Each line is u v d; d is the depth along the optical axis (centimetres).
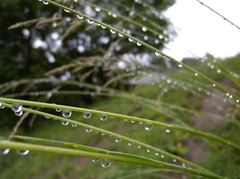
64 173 34
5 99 6
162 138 30
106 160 7
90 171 29
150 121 7
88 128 8
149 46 9
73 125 8
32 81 19
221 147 18
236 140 17
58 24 13
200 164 22
